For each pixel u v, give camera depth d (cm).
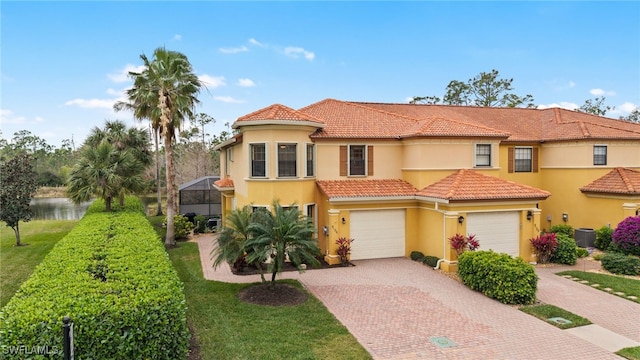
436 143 1834
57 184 6856
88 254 980
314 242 1259
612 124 2525
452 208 1598
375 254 1808
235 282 1418
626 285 1384
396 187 1841
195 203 3072
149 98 2038
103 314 639
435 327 1027
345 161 1873
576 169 2147
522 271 1216
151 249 1066
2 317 611
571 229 2089
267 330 984
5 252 1947
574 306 1195
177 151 5644
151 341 671
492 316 1108
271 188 1691
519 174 2278
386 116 2125
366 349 893
